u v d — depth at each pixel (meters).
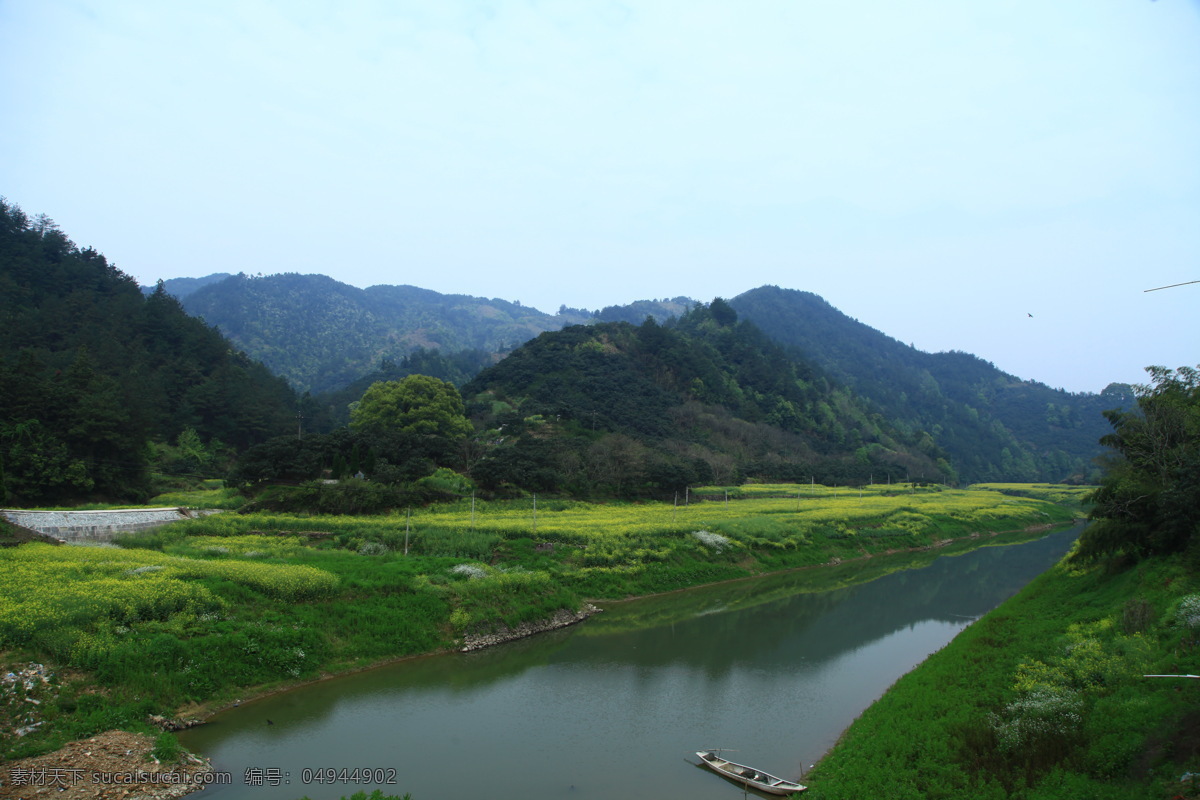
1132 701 18.06
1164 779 14.38
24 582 26.45
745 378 158.38
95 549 35.34
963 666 25.22
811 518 68.62
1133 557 33.12
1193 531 30.06
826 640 35.66
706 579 50.06
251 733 22.02
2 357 63.28
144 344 102.31
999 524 89.12
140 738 19.53
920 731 19.80
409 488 59.12
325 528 48.34
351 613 30.19
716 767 20.27
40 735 18.59
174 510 50.16
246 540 43.09
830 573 56.41
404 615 31.55
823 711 25.73
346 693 25.92
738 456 115.31
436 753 21.33
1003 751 17.62
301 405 123.12
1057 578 37.84
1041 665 22.78
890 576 55.56
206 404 91.38
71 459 57.06
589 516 61.03
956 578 54.75
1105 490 36.41
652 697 26.92
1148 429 38.38
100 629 23.09
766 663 31.53
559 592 39.81
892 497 98.38
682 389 140.50
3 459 51.09
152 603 25.25
